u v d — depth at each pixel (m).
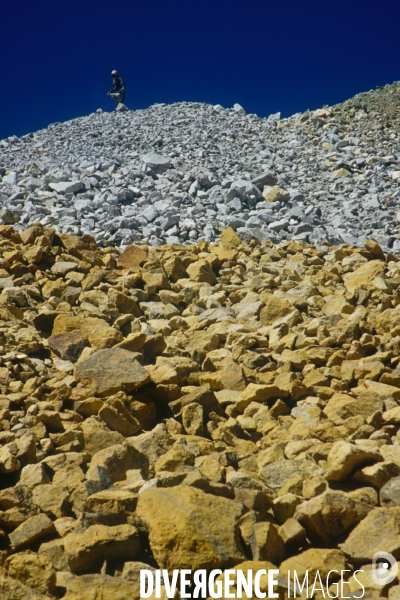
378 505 3.61
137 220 10.93
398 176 14.62
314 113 19.97
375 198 13.13
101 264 8.84
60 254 8.68
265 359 6.06
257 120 19.81
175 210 11.40
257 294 7.99
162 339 6.21
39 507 3.66
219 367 5.86
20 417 4.67
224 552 3.07
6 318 6.55
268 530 3.21
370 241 9.99
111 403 4.79
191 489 3.34
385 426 4.66
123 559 3.22
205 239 10.55
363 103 20.44
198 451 4.38
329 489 3.66
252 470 4.12
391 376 5.51
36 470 3.94
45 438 4.42
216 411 5.15
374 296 7.92
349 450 3.73
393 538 3.19
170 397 5.13
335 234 11.38
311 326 6.83
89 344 6.27
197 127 17.98
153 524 3.18
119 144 16.16
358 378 5.68
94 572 3.18
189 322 7.36
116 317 7.20
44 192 12.07
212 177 13.20
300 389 5.39
